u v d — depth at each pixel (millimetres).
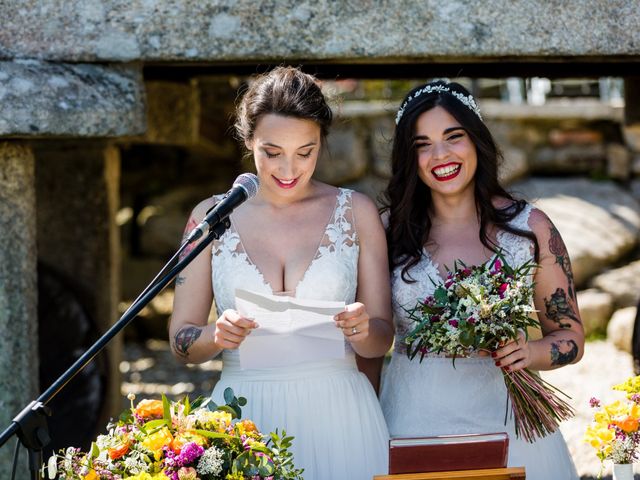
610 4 3863
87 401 5703
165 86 5426
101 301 5781
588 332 7789
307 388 3432
